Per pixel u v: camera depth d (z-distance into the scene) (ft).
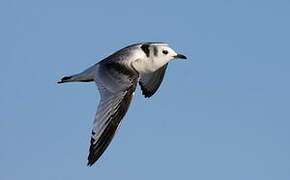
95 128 56.75
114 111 58.08
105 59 64.18
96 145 56.08
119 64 62.18
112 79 60.49
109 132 56.95
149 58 67.87
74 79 63.72
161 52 68.49
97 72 61.93
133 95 59.36
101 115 57.67
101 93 59.72
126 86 59.47
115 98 58.85
